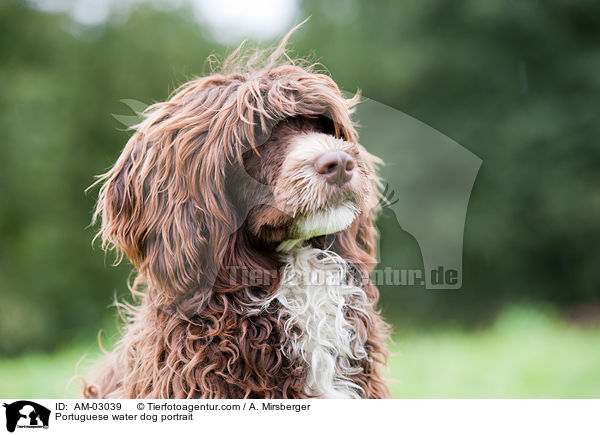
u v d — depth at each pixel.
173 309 3.68
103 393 4.40
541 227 15.81
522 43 16.58
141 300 4.23
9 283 16.55
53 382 8.21
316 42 16.84
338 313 3.87
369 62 15.85
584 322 14.83
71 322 16.50
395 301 12.16
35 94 17.06
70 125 17.33
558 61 16.44
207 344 3.59
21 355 15.27
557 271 16.31
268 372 3.65
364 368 4.04
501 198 15.32
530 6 16.50
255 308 3.65
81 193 17.11
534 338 11.54
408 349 10.37
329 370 3.80
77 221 16.95
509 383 8.27
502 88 16.03
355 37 16.55
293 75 3.89
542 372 8.81
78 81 17.69
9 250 16.88
